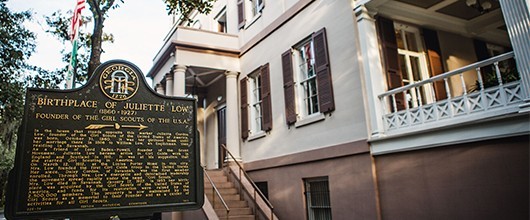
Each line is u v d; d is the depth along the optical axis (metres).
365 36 8.23
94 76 4.73
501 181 5.52
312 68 10.05
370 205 7.54
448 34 10.17
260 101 12.38
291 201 9.91
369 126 7.83
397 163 7.21
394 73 8.35
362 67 8.20
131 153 4.67
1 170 20.97
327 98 8.96
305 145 9.66
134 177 4.60
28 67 16.39
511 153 5.45
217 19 16.47
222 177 11.88
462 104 6.20
